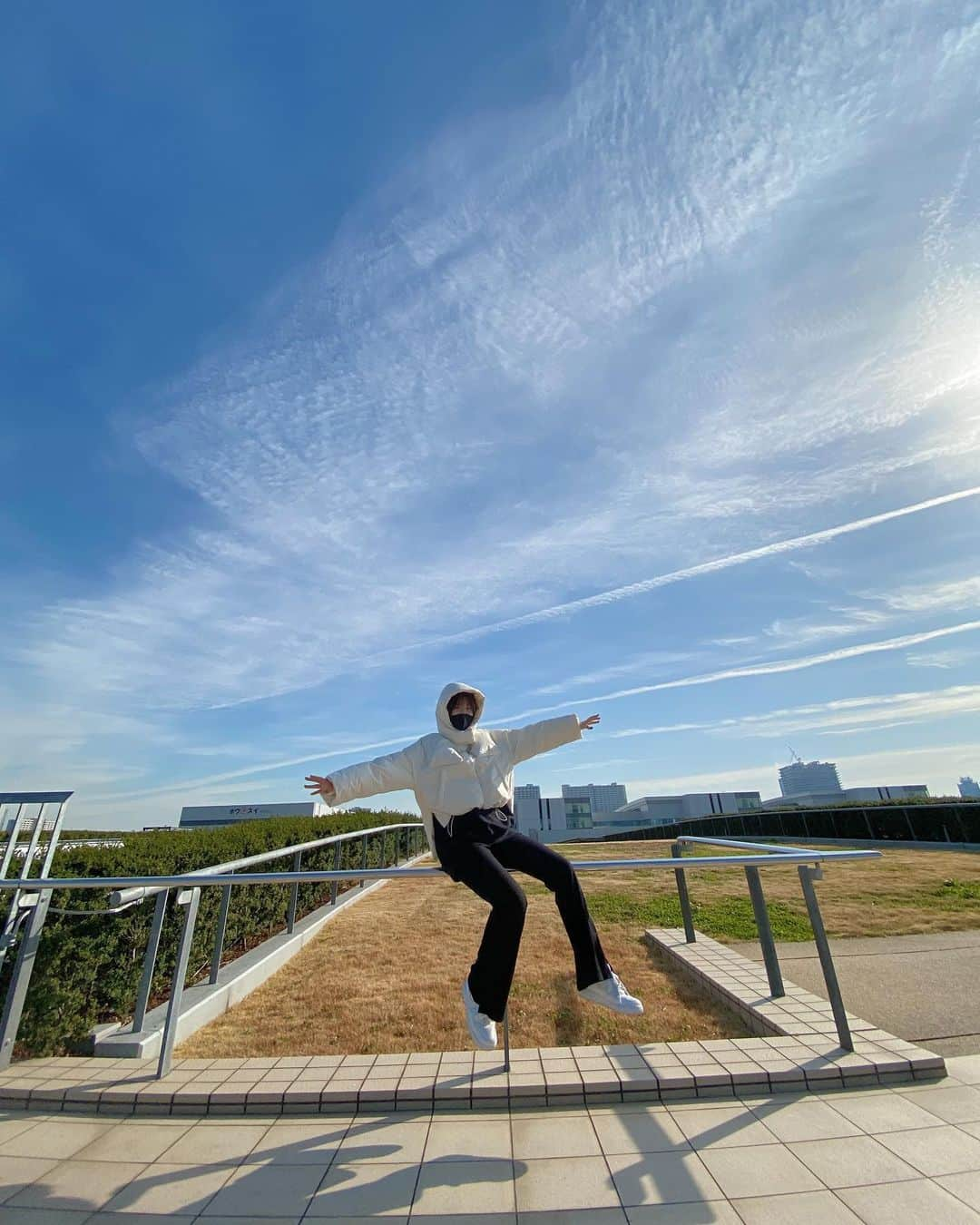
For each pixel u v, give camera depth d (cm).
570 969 429
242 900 499
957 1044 294
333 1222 190
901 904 584
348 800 272
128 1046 312
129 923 370
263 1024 364
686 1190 198
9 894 318
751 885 371
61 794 344
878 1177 201
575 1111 249
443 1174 211
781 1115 238
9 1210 199
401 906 686
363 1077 271
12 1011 296
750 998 346
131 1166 222
